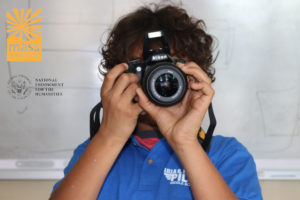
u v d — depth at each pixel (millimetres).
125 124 669
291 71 1353
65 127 1396
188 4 1339
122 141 681
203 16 1347
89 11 1351
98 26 1354
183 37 826
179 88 652
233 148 816
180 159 670
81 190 652
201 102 653
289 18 1343
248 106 1371
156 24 824
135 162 788
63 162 1409
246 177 746
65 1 1350
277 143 1381
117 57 810
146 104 669
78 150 875
